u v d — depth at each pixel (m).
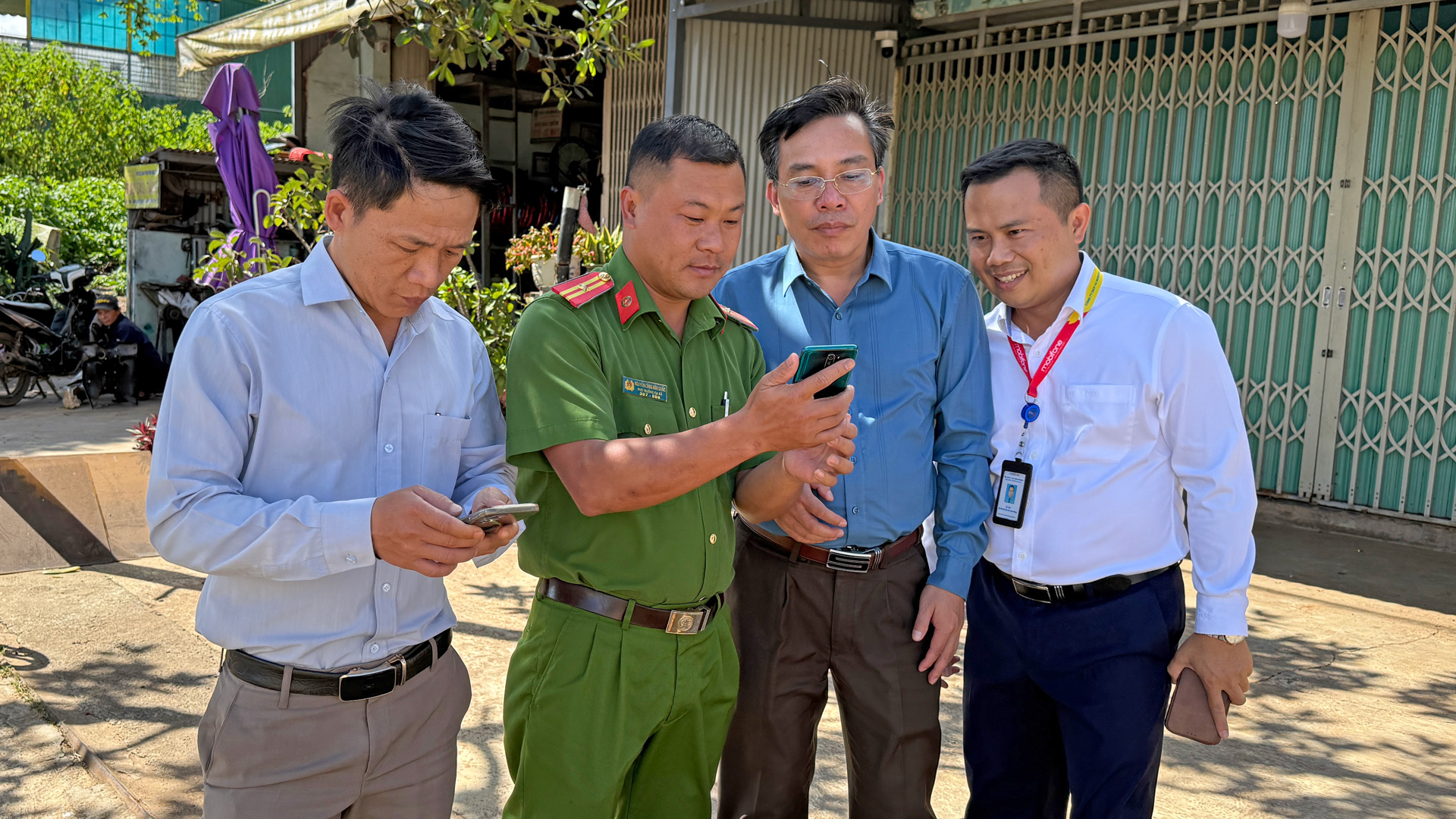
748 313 2.57
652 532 2.04
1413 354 6.45
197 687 4.01
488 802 3.23
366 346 1.80
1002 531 2.46
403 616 1.82
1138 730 2.31
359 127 1.62
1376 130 6.45
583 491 1.90
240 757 1.75
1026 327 2.50
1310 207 6.70
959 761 3.59
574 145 12.27
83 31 23.72
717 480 2.19
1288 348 6.89
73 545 5.59
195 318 1.69
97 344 11.41
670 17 7.16
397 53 11.52
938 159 7.99
